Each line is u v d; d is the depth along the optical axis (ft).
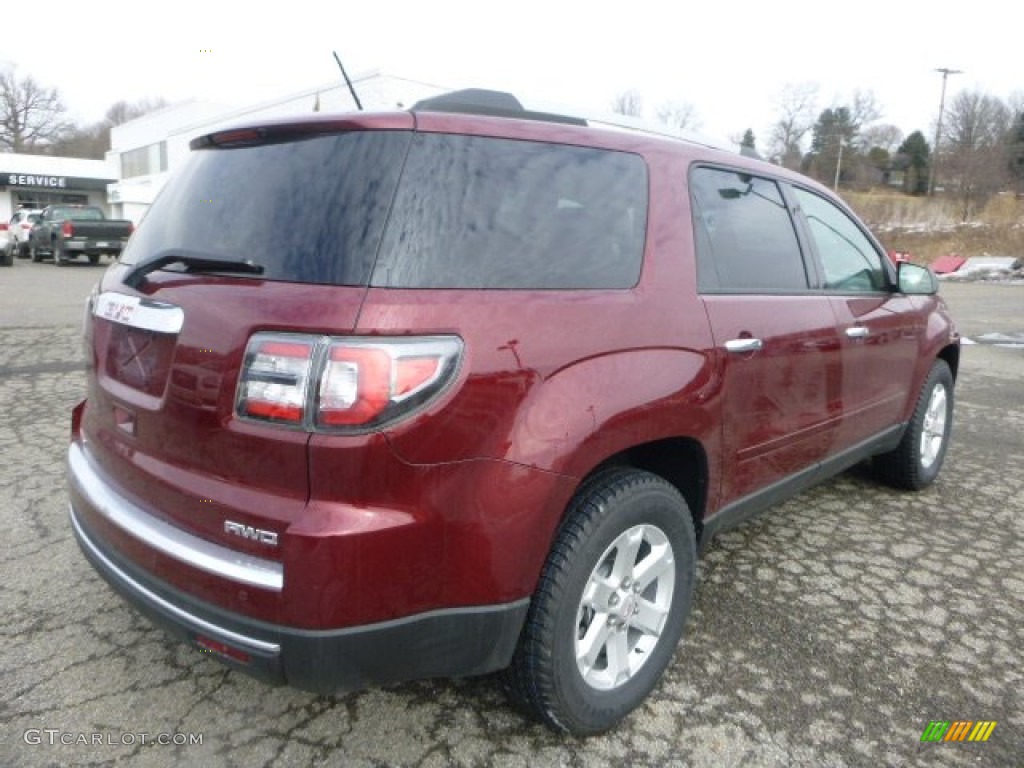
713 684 8.77
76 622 9.66
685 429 8.04
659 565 8.16
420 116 6.76
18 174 136.56
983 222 122.83
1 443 16.39
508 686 7.51
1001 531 13.25
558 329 6.86
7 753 7.39
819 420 10.72
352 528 5.89
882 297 12.54
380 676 6.39
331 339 5.87
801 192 11.21
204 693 8.38
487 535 6.40
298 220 6.49
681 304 8.16
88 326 8.30
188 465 6.67
